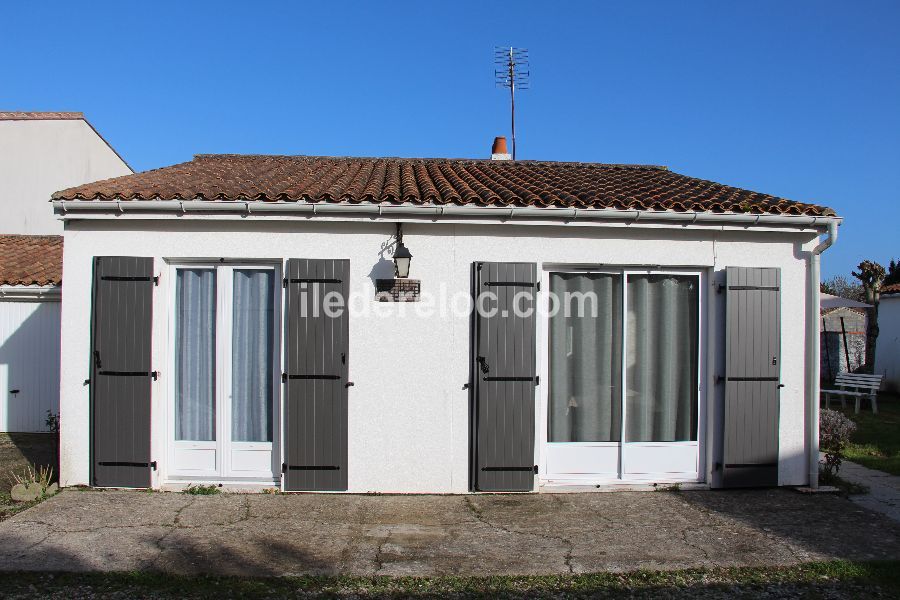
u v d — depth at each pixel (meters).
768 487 6.86
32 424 9.78
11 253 11.44
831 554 5.11
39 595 4.28
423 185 7.55
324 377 6.44
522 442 6.54
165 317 6.57
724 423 6.74
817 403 6.86
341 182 7.68
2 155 14.49
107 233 6.51
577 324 6.86
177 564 4.74
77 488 6.47
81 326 6.50
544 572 4.73
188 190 6.49
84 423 6.49
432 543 5.24
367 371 6.51
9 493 6.34
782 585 4.58
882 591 4.50
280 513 5.88
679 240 6.80
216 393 6.65
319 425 6.44
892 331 16.28
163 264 6.55
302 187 7.01
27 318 9.84
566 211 6.43
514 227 6.62
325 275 6.44
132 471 6.40
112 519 5.62
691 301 6.96
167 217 6.32
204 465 6.66
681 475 6.92
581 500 6.41
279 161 10.55
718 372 6.84
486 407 6.51
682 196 7.15
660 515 5.98
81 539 5.17
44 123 14.87
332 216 6.38
